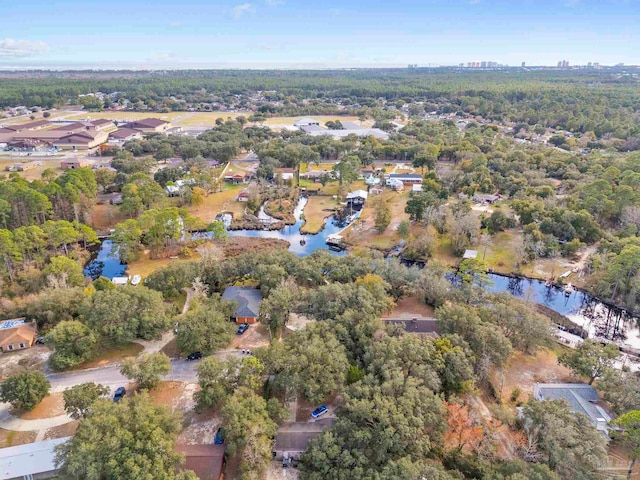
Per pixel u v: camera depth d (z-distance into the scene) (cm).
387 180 17888
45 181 15050
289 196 16400
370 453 5253
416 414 5512
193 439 5962
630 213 12569
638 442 5244
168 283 9250
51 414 6391
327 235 13688
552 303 10188
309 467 5328
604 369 6706
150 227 11562
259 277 9369
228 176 18362
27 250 10094
